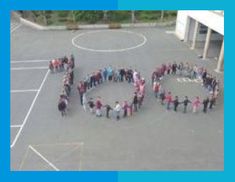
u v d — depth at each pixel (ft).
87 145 63.93
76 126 70.38
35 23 155.12
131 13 160.25
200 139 65.21
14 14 172.45
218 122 71.10
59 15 162.61
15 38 137.69
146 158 59.82
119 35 138.62
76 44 127.03
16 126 70.95
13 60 111.24
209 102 76.13
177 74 97.04
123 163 58.70
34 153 62.03
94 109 75.87
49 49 121.80
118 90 87.35
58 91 86.94
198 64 104.06
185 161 58.95
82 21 156.04
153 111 76.07
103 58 110.63
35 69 102.73
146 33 141.08
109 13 158.40
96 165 58.44
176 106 75.05
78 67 102.58
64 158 60.44
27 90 87.92
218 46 121.29
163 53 114.93
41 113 76.07
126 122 71.61
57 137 66.69
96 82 90.48
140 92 78.74
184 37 127.24
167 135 66.64
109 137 66.28
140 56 112.16
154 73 88.69
